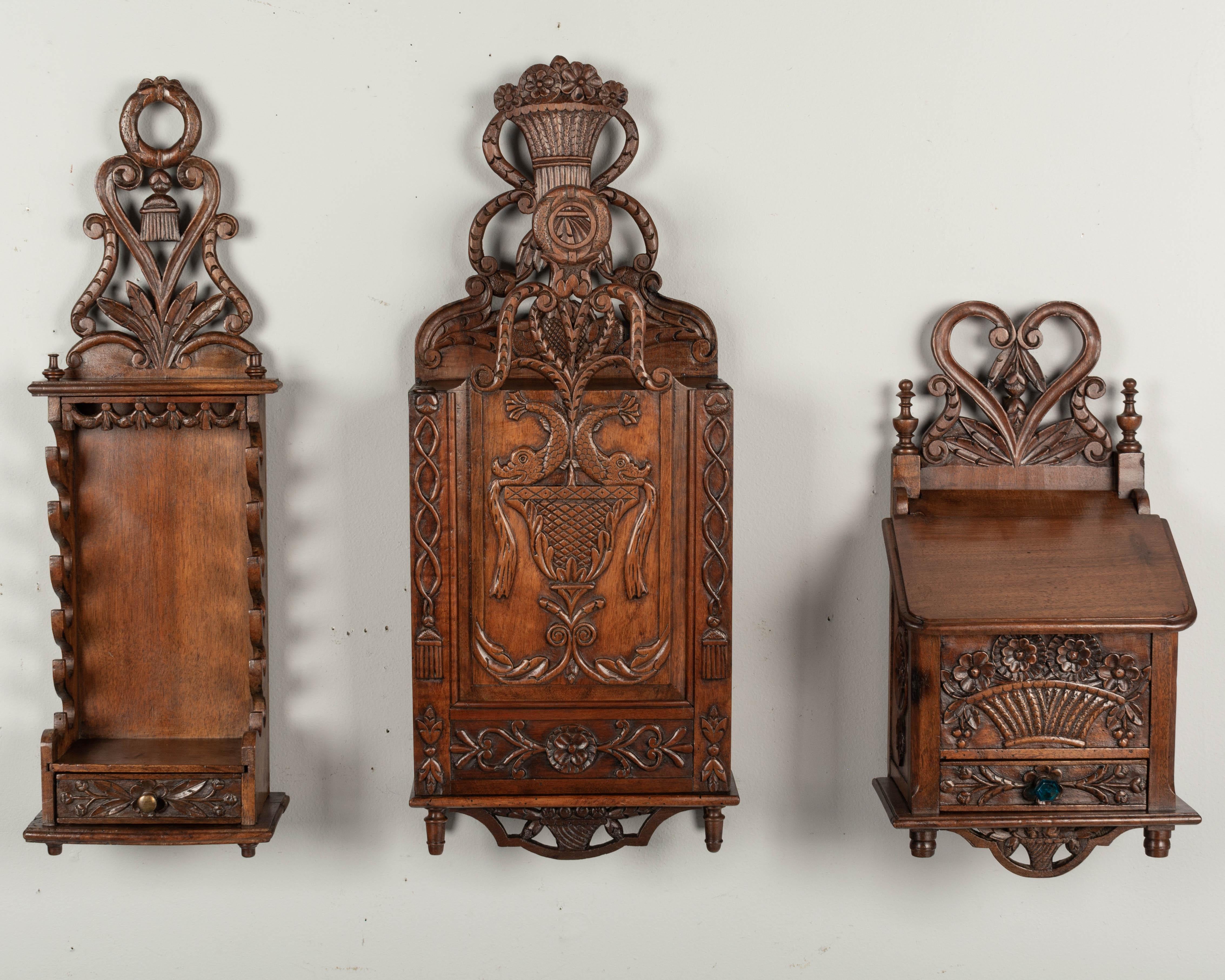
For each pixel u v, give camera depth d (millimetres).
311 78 1256
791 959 1348
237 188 1263
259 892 1332
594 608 1202
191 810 1202
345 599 1306
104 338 1237
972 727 1179
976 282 1285
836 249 1282
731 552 1188
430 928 1339
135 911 1330
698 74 1265
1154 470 1305
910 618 1145
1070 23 1265
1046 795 1162
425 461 1168
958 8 1264
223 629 1279
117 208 1234
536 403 1183
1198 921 1344
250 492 1257
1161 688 1170
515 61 1260
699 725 1206
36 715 1312
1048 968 1349
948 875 1346
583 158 1201
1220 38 1263
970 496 1272
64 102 1248
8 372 1271
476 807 1188
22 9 1237
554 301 1169
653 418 1189
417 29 1255
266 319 1275
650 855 1337
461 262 1273
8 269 1263
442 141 1264
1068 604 1157
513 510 1191
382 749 1321
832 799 1339
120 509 1269
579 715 1205
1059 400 1285
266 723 1265
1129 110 1271
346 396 1285
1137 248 1282
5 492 1285
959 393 1278
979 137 1273
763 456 1302
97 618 1277
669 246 1278
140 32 1245
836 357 1292
